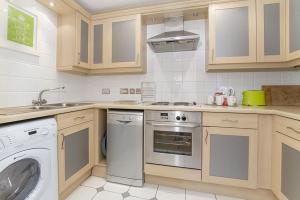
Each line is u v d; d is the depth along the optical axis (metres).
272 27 1.78
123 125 1.88
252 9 1.82
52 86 2.08
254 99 1.92
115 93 2.62
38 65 1.89
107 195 1.67
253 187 1.56
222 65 1.95
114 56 2.29
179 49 2.32
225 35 1.90
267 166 1.55
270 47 1.79
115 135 1.91
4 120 1.02
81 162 1.79
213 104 2.06
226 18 1.89
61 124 1.51
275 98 1.96
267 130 1.55
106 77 2.66
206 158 1.68
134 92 2.54
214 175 1.67
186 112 1.72
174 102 2.29
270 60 1.79
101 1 2.16
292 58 1.63
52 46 2.07
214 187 1.72
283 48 1.75
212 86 2.26
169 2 2.17
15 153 1.04
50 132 1.31
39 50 1.89
